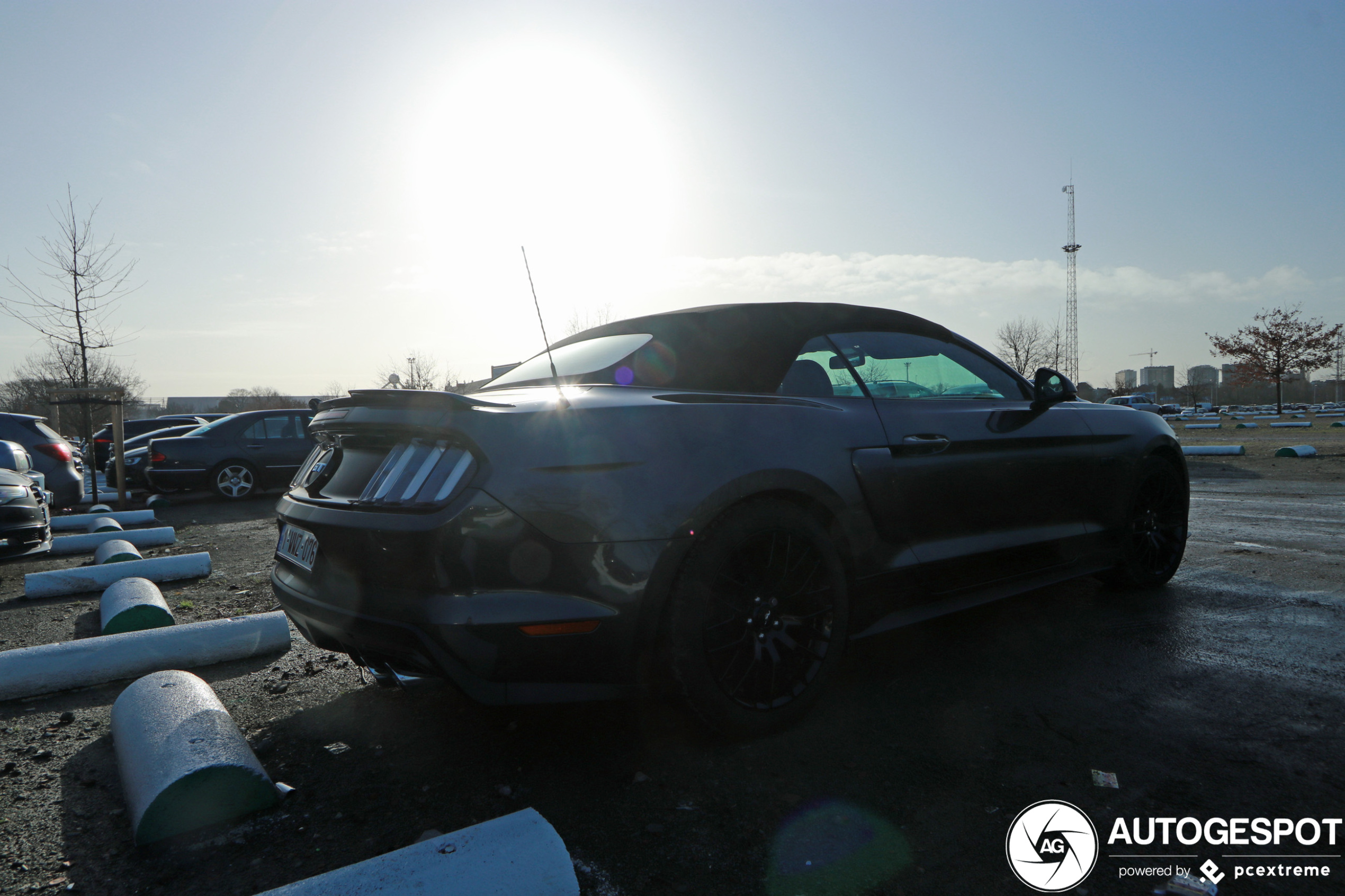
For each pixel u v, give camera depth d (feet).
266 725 8.69
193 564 17.42
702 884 5.51
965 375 10.77
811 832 6.14
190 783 6.40
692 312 9.51
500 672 6.56
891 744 7.64
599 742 7.89
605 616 6.70
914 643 10.74
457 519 6.50
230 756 6.69
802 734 7.91
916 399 9.70
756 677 7.59
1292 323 116.98
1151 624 11.19
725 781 6.98
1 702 9.69
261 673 10.50
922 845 5.92
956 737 7.75
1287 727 7.77
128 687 8.16
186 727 7.14
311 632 7.91
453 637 6.40
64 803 7.10
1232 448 41.81
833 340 9.37
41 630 13.55
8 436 32.37
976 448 9.68
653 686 7.21
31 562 21.08
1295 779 6.77
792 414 8.22
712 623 7.25
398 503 6.91
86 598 16.21
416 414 7.20
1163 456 12.87
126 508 33.71
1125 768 7.02
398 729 8.42
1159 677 9.16
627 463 6.95
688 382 8.46
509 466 6.63
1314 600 12.33
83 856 6.17
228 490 35.55
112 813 6.89
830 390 8.94
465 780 7.19
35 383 55.47
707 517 7.12
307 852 6.12
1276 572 14.40
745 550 7.50
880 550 8.61
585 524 6.67
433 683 7.20
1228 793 6.57
